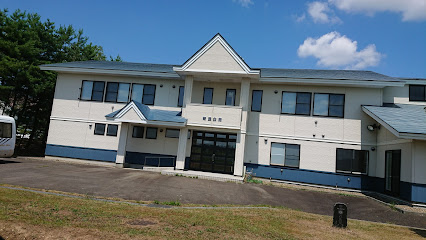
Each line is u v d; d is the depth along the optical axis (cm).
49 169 1406
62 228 550
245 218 768
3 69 2106
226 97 1834
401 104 1720
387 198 1408
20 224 549
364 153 1645
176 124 1636
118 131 1930
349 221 898
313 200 1266
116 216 670
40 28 2628
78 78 2027
